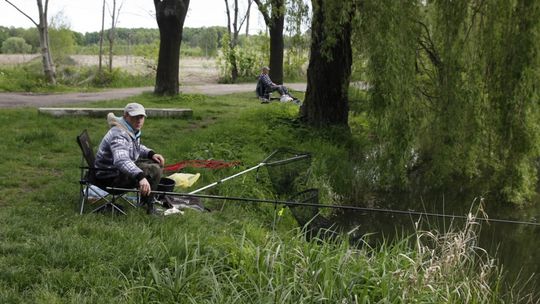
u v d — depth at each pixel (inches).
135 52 1309.1
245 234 216.5
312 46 522.9
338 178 420.2
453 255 199.2
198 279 170.4
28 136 386.6
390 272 178.9
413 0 403.5
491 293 203.8
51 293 158.1
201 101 704.4
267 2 519.5
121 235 201.6
